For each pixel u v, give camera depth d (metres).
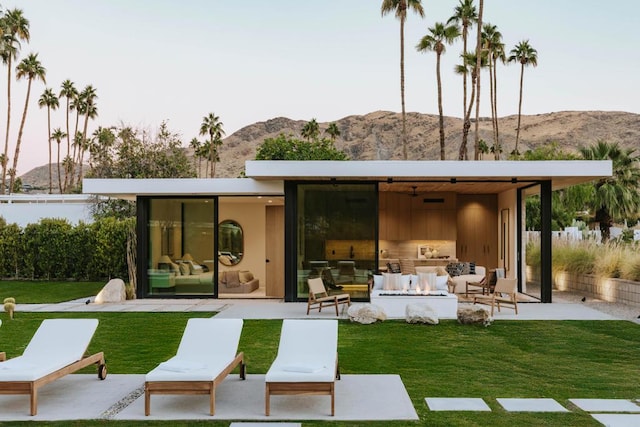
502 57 35.91
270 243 16.55
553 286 16.94
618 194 23.47
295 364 5.63
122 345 8.48
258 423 5.03
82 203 24.12
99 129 28.12
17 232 19.56
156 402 5.72
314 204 13.43
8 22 37.34
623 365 7.13
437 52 32.81
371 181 13.38
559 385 6.17
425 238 18.92
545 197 13.07
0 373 5.36
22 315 11.40
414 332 9.45
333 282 13.34
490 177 12.77
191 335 6.49
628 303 12.62
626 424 4.83
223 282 16.23
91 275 19.11
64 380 6.55
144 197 14.32
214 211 14.32
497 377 6.53
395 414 5.18
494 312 11.57
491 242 19.42
